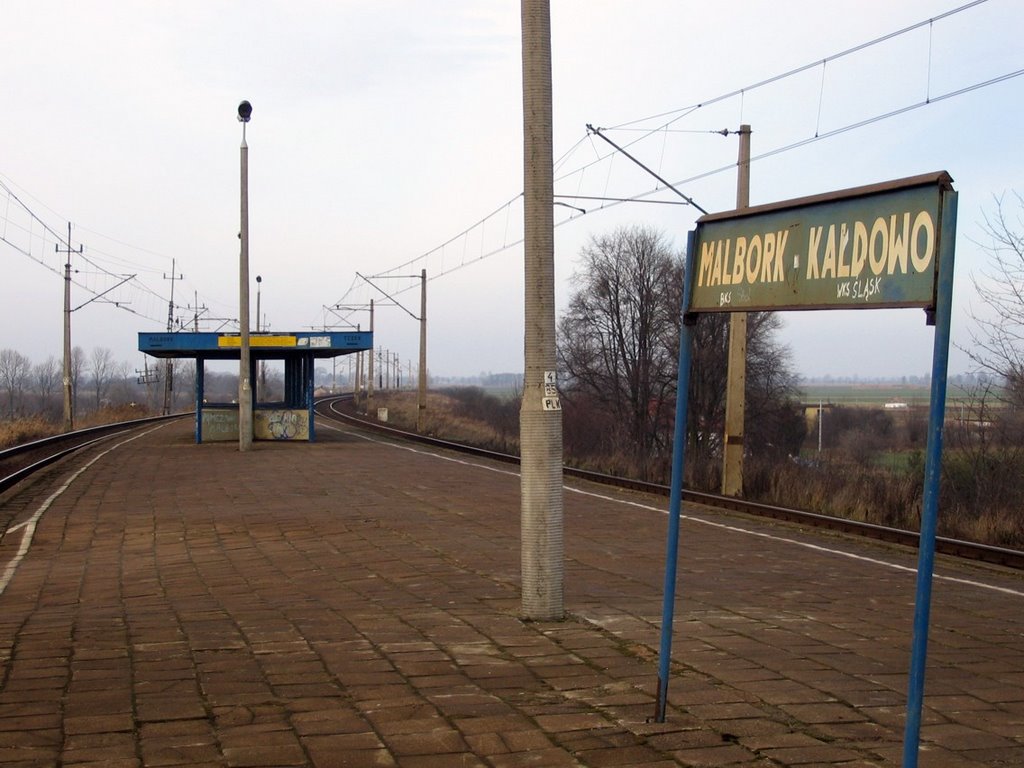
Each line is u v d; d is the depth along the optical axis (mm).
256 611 8531
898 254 3930
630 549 12750
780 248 4570
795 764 4727
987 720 5574
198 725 5328
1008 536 16109
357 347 34188
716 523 15758
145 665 6625
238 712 5555
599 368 53406
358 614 8336
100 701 5773
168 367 74750
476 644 7207
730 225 4926
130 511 16125
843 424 70438
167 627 7883
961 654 7297
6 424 41375
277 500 17547
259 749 4945
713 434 47188
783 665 6680
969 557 13375
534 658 6793
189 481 21016
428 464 25781
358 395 93875
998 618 8797
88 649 7113
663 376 50750
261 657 6832
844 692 6047
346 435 40312
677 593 9562
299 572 10648
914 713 3732
